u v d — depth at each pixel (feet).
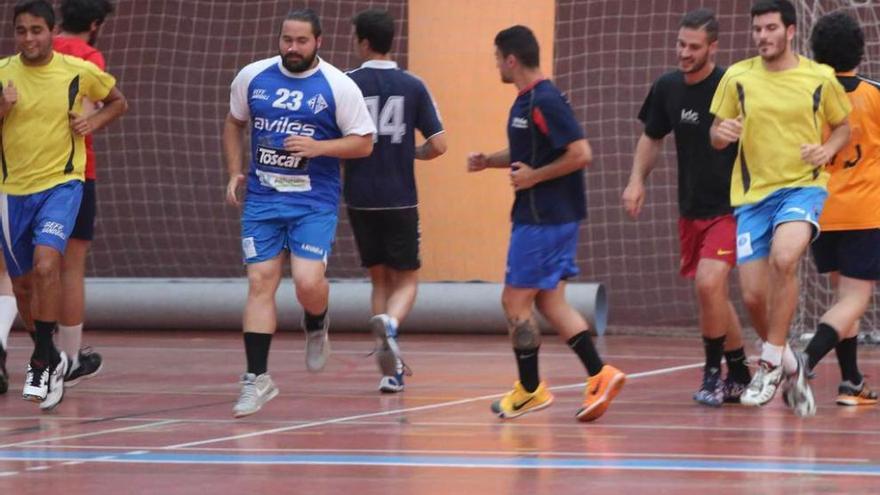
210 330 87.20
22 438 44.19
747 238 49.29
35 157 51.52
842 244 51.60
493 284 83.82
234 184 49.78
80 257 57.93
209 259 105.70
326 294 50.19
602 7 97.55
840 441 42.80
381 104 57.98
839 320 50.67
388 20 58.44
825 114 48.60
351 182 58.49
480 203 89.35
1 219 52.03
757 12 48.55
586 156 46.11
